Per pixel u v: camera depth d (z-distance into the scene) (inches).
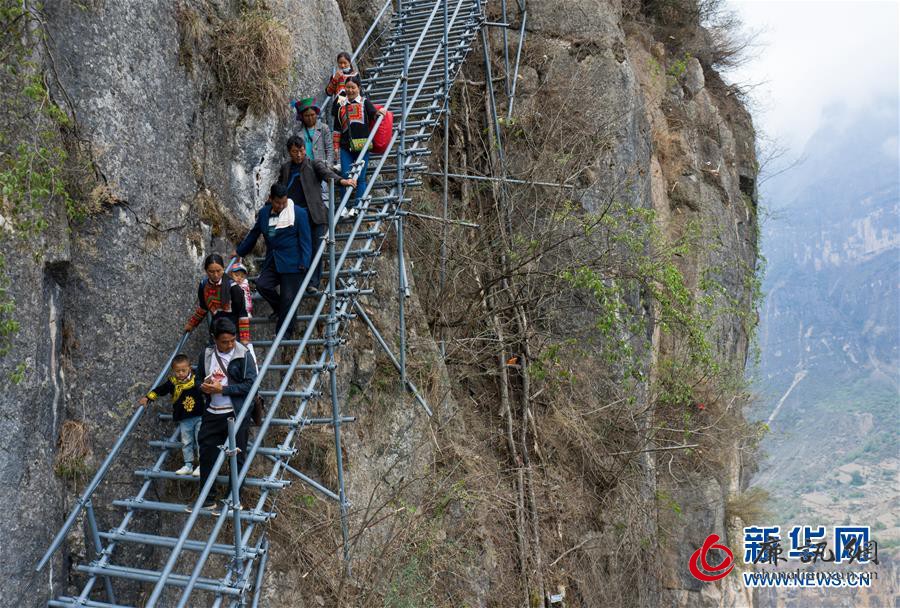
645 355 486.9
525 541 390.9
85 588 234.4
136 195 269.9
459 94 499.2
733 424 561.0
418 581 323.3
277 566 281.7
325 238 283.0
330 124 362.0
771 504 642.2
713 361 491.2
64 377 245.4
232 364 246.4
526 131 492.7
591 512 442.3
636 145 527.5
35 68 236.2
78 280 250.8
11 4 229.9
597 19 527.8
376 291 365.4
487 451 415.5
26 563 223.6
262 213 291.7
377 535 324.2
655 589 463.5
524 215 470.6
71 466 240.7
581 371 465.4
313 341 284.4
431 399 377.7
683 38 741.3
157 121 282.0
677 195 629.9
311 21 371.6
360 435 336.5
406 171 351.9
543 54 514.9
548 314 457.4
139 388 263.9
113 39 267.3
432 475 358.6
